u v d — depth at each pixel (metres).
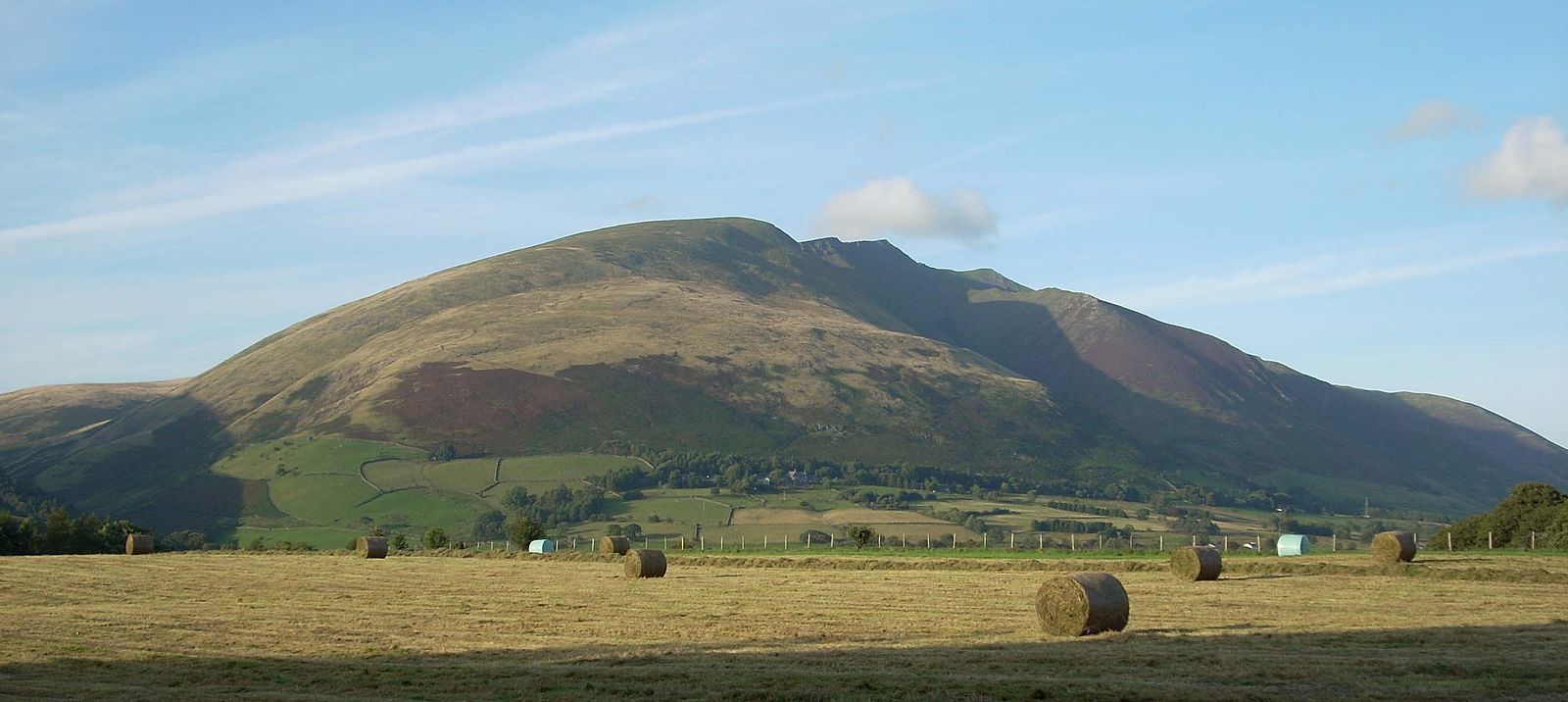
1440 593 37.62
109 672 25.23
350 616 35.22
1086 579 29.66
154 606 38.75
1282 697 20.17
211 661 26.45
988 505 176.12
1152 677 22.55
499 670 24.47
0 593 44.16
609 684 22.39
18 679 24.31
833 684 21.98
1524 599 35.56
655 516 155.75
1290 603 35.47
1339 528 179.88
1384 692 20.56
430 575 53.28
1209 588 40.84
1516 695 20.27
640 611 35.84
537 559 70.12
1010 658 25.16
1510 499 64.62
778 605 37.22
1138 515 180.75
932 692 21.09
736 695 21.25
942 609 35.69
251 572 55.38
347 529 152.75
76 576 52.53
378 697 21.72
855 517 157.50
